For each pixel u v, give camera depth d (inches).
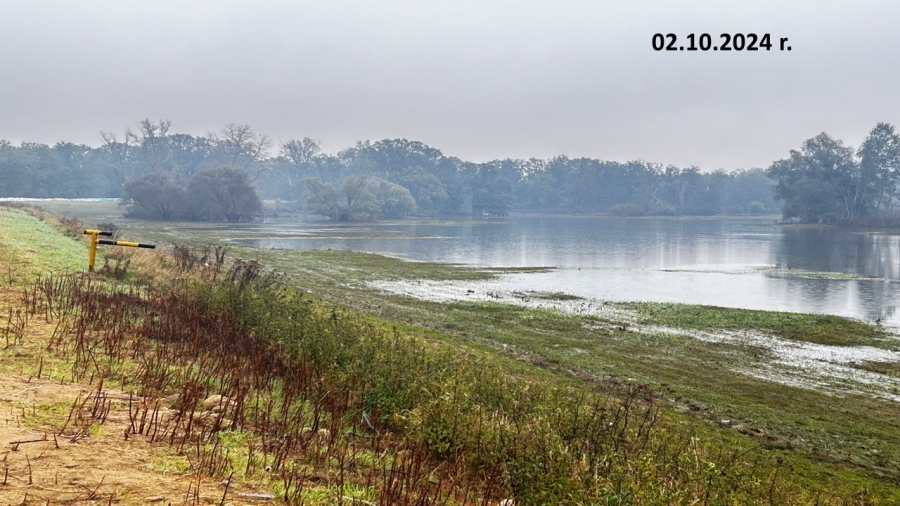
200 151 5826.8
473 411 319.0
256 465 225.0
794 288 1312.7
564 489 245.0
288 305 546.6
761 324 866.8
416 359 410.9
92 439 222.4
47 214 2164.1
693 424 454.3
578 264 1759.4
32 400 258.4
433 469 272.5
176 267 885.8
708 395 538.3
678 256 2081.7
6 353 330.3
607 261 1877.5
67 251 892.0
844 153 4655.5
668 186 7219.5
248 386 328.8
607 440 332.8
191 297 558.9
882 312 1027.3
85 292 539.8
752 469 348.5
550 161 7859.3
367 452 281.1
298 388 355.9
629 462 271.7
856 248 2466.8
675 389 550.9
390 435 313.4
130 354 367.6
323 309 657.6
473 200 6220.5
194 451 227.6
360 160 6397.6
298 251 1851.6
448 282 1269.7
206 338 435.8
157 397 283.4
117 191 5836.6
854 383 602.9
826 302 1129.4
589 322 858.1
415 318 839.1
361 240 2610.7
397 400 340.2
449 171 6678.2
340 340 433.7
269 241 2400.3
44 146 5821.9
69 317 439.5
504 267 1620.3
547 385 486.6
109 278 693.9
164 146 5310.0
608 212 7180.1
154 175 3841.0
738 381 592.4
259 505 190.5
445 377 374.3
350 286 1156.5
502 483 265.9
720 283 1374.3
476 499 252.4
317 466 244.8
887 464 405.1
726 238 3110.2
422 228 3843.5
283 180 6756.9
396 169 6437.0
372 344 429.7
